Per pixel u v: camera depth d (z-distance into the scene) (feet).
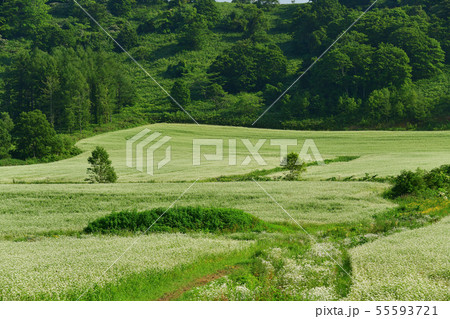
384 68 315.99
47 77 271.28
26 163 185.16
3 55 385.91
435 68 328.29
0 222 70.69
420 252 36.17
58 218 73.41
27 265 38.29
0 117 265.75
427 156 156.76
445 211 67.21
